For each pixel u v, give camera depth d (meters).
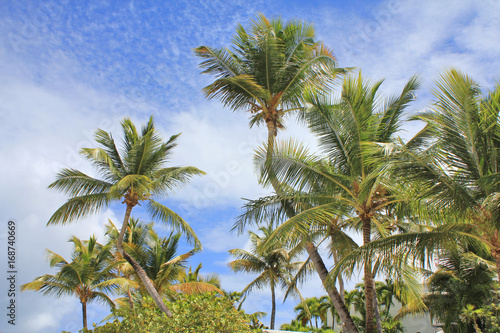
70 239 22.72
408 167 9.69
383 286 28.06
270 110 14.55
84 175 16.30
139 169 16.59
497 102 9.37
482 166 9.36
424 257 9.90
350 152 12.20
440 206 9.84
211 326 8.28
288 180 11.91
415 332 28.39
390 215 13.97
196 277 26.03
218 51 14.81
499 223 8.41
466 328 19.47
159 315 8.67
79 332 7.99
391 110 13.86
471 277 20.05
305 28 15.84
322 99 12.52
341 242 14.20
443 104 9.64
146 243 23.67
